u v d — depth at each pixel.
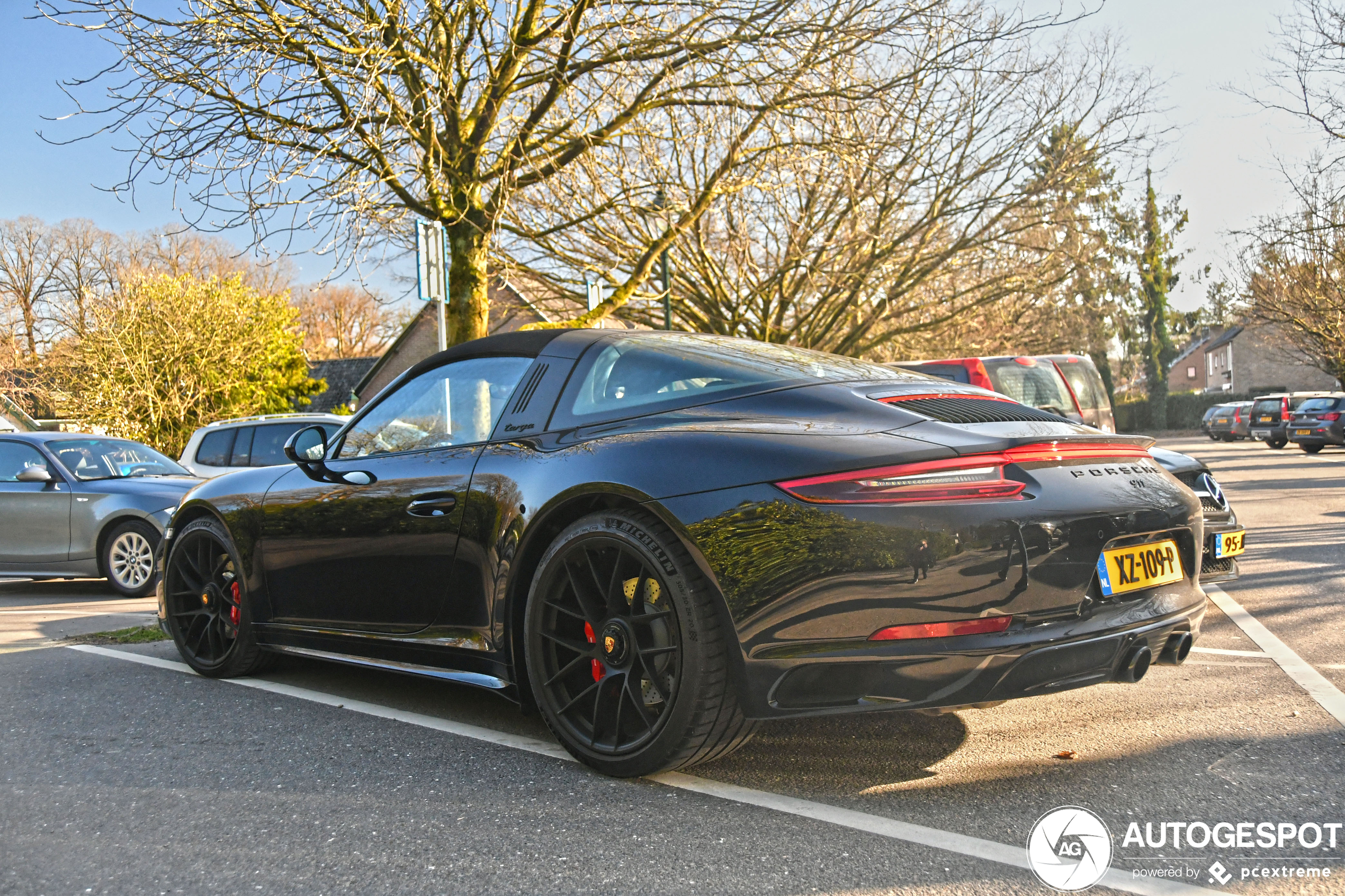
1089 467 2.67
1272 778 2.66
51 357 29.25
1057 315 22.88
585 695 2.80
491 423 3.31
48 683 4.11
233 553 4.05
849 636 2.38
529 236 11.05
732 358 3.14
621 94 9.55
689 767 2.77
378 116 8.08
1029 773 2.73
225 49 7.50
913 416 2.68
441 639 3.25
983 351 23.09
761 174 11.23
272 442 10.02
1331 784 2.61
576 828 2.37
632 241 14.93
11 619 6.66
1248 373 63.56
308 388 32.75
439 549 3.23
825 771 2.77
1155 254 50.69
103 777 2.84
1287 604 5.50
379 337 56.22
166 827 2.44
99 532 8.30
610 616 2.76
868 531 2.36
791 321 20.03
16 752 3.11
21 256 35.38
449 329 8.80
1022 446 2.50
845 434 2.57
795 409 2.76
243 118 7.85
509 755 2.96
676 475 2.62
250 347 29.58
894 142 11.12
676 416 2.88
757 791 2.61
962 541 2.35
